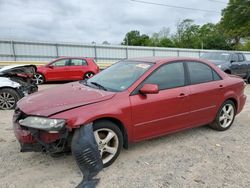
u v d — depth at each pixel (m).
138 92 3.64
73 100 3.31
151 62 4.11
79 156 3.00
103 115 3.22
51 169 3.32
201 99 4.35
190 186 2.98
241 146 4.19
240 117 6.02
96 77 4.43
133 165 3.47
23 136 3.15
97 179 3.07
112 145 3.47
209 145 4.21
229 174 3.27
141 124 3.65
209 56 13.34
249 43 52.84
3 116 6.11
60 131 2.99
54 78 13.62
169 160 3.64
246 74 13.31
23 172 3.24
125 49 24.69
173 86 4.04
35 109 3.15
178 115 4.06
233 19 52.66
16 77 7.44
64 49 21.69
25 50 20.28
